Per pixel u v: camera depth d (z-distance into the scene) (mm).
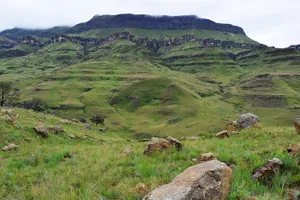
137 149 16891
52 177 10945
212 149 14336
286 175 8641
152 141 14578
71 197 8312
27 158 15984
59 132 29281
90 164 13172
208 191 6020
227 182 6910
